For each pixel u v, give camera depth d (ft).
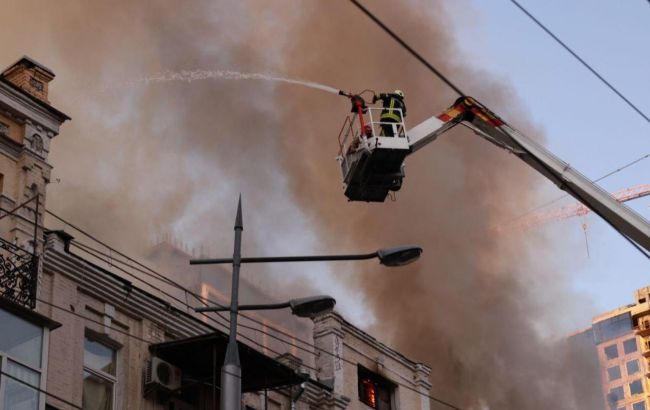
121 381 94.22
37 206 90.02
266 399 104.47
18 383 80.02
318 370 118.73
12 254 89.10
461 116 95.61
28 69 102.12
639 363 475.31
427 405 129.18
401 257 78.07
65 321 91.30
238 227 78.89
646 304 487.20
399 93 93.04
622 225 92.84
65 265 93.76
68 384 89.25
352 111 92.32
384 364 126.11
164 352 97.71
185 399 99.25
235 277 76.89
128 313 97.76
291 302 77.05
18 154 96.22
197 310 75.36
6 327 81.00
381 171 90.94
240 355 98.73
